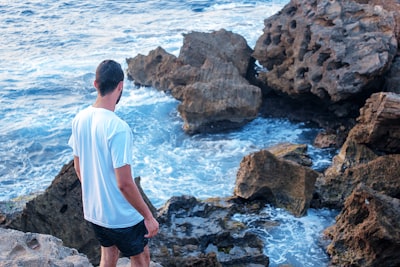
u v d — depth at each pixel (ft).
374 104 54.49
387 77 64.90
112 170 17.40
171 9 118.73
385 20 65.00
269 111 71.82
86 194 18.21
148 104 74.69
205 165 60.54
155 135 67.31
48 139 67.21
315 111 69.77
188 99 67.46
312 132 67.10
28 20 113.60
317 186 52.31
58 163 62.39
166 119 71.41
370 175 51.52
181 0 124.26
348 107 66.49
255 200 52.21
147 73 79.46
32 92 79.92
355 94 63.46
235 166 60.34
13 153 63.82
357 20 65.82
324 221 49.73
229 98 67.62
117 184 17.28
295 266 44.09
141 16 114.93
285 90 69.77
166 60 77.61
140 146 64.49
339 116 66.74
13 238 23.06
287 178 51.65
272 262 44.57
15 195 55.52
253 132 67.62
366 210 43.06
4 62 90.68
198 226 45.85
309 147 63.26
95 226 18.58
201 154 62.90
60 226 39.09
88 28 108.17
